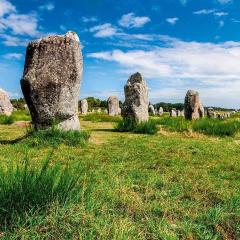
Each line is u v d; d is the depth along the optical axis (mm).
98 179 6680
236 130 17797
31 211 4387
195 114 27312
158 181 7082
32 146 11281
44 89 12625
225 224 5004
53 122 12531
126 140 13578
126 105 18797
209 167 9031
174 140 14086
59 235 4281
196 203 5801
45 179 4758
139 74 19484
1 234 4105
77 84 13188
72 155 9953
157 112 61125
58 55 12875
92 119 28078
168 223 4863
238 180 7746
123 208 5320
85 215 4594
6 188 4469
